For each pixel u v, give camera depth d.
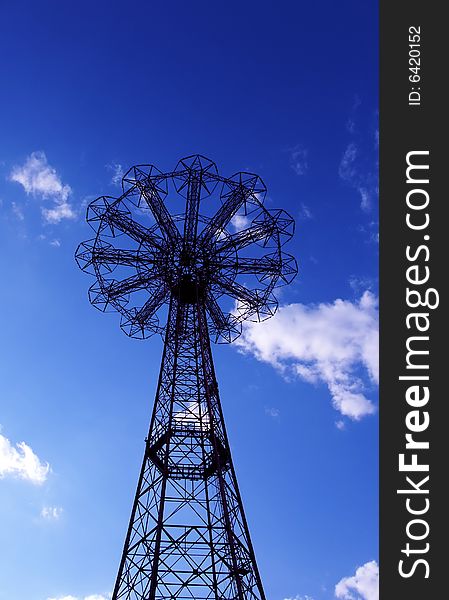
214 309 44.72
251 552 32.53
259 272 41.97
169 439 35.78
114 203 40.66
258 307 43.44
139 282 42.00
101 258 40.81
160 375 38.72
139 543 32.28
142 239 41.34
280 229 41.69
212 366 39.56
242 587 30.30
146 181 40.50
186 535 32.09
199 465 35.88
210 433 36.03
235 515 33.78
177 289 42.28
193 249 42.06
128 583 31.33
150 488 34.44
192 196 42.00
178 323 41.66
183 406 37.94
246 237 41.94
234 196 41.84
